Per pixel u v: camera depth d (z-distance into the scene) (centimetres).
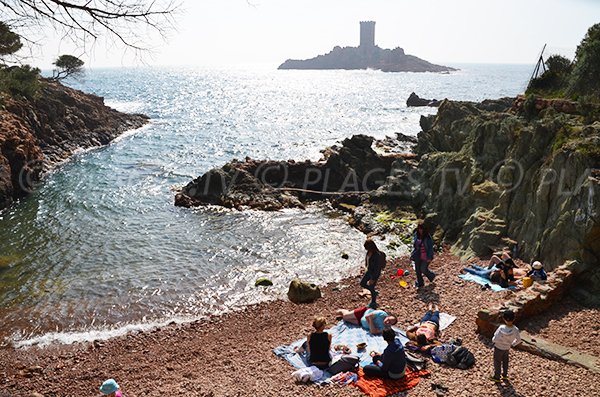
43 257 2434
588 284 1528
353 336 1353
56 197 3650
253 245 2588
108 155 5438
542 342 1206
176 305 1919
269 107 12025
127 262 2366
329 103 13250
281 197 3406
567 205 1706
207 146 6084
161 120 8919
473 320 1426
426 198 2872
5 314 1848
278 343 1466
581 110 2184
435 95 15662
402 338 1322
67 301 1953
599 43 2531
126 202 3497
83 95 7581
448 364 1161
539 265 1611
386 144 4984
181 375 1324
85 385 1341
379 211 3028
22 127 4409
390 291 1819
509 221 2084
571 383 1047
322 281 2111
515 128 2391
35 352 1584
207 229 2867
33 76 5662
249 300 1947
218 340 1589
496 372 1064
